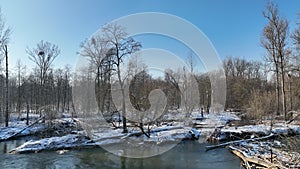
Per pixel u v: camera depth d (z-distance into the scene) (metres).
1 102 23.62
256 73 38.81
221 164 10.16
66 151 12.72
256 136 14.11
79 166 10.16
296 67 20.69
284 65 21.56
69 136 14.55
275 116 20.92
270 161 8.91
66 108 29.19
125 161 10.90
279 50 21.75
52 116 18.25
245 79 33.12
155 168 9.85
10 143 15.12
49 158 11.42
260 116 19.81
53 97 29.72
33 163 10.57
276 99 23.17
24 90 27.95
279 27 21.75
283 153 10.06
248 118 20.97
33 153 12.33
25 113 26.33
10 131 17.50
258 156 9.92
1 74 20.70
